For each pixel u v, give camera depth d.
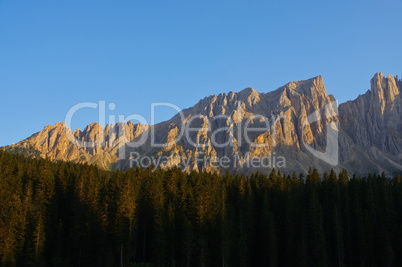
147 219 127.75
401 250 127.38
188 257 112.56
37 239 110.56
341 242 128.00
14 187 123.19
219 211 124.56
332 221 134.50
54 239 118.00
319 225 126.94
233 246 123.69
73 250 117.25
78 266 114.88
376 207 137.62
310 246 127.69
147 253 125.56
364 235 129.62
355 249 132.88
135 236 121.69
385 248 126.00
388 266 123.81
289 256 128.25
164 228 119.31
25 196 119.12
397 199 144.88
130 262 113.19
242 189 149.38
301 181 165.00
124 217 116.50
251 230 135.75
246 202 140.75
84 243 116.88
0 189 119.62
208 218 125.69
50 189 126.69
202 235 117.50
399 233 129.62
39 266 109.06
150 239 125.50
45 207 121.38
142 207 129.38
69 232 122.56
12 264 106.50
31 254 109.56
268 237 128.62
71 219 125.56
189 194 129.00
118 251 113.06
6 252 106.62
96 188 124.00
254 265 132.38
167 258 116.25
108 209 118.88
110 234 116.50
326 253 124.94
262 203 140.25
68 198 130.62
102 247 114.62
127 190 121.81
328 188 149.38
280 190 148.00
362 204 142.88
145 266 111.88
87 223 117.62
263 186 153.88
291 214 134.88
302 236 124.88
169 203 129.25
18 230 111.50
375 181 151.25
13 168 132.00
